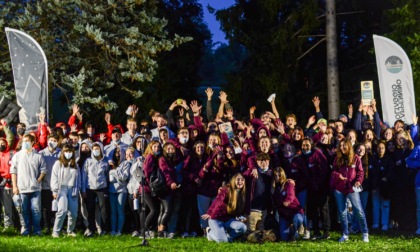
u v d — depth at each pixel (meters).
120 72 26.03
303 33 29.28
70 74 25.17
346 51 33.34
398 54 18.84
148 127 17.12
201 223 14.62
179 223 15.37
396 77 18.86
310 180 14.46
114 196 15.11
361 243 13.45
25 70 18.08
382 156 15.90
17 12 25.28
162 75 31.58
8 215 15.35
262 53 30.25
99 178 14.95
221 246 12.88
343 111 29.50
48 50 24.06
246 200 13.90
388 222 16.16
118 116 29.08
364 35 33.09
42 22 24.69
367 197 15.85
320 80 31.83
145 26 25.88
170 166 14.29
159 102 31.17
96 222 15.10
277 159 14.70
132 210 15.19
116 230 15.17
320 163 14.42
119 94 29.36
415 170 15.87
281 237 14.02
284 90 29.50
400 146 15.94
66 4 24.22
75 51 23.98
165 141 14.82
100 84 25.52
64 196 14.26
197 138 15.59
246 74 30.52
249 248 12.71
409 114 18.75
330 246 12.98
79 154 15.20
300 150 15.17
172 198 14.58
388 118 18.89
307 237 14.37
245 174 14.07
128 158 15.05
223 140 14.88
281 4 29.95
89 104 27.39
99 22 24.48
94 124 28.58
